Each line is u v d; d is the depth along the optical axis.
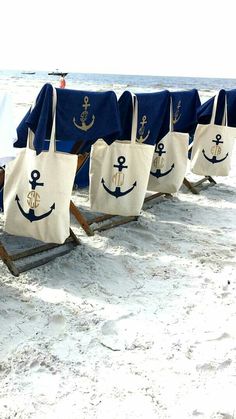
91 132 3.00
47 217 2.79
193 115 4.40
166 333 2.45
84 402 1.91
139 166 3.40
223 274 3.21
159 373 2.12
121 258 3.35
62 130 2.84
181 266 3.30
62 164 2.71
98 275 3.06
